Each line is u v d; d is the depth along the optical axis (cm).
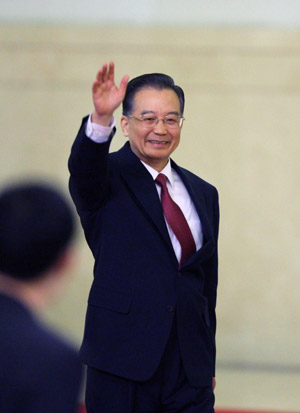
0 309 372
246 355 1698
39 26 1744
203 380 711
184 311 707
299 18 1734
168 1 1741
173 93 749
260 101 1734
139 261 701
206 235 745
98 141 670
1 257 382
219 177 1728
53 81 1747
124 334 686
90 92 1745
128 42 1739
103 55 1742
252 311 1716
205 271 785
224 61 1736
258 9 1739
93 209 720
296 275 1717
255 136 1730
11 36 1741
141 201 715
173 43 1739
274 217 1720
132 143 755
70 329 1681
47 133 1741
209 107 1734
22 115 1741
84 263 1698
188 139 1730
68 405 359
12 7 1745
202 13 1744
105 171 693
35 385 358
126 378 679
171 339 704
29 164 1738
